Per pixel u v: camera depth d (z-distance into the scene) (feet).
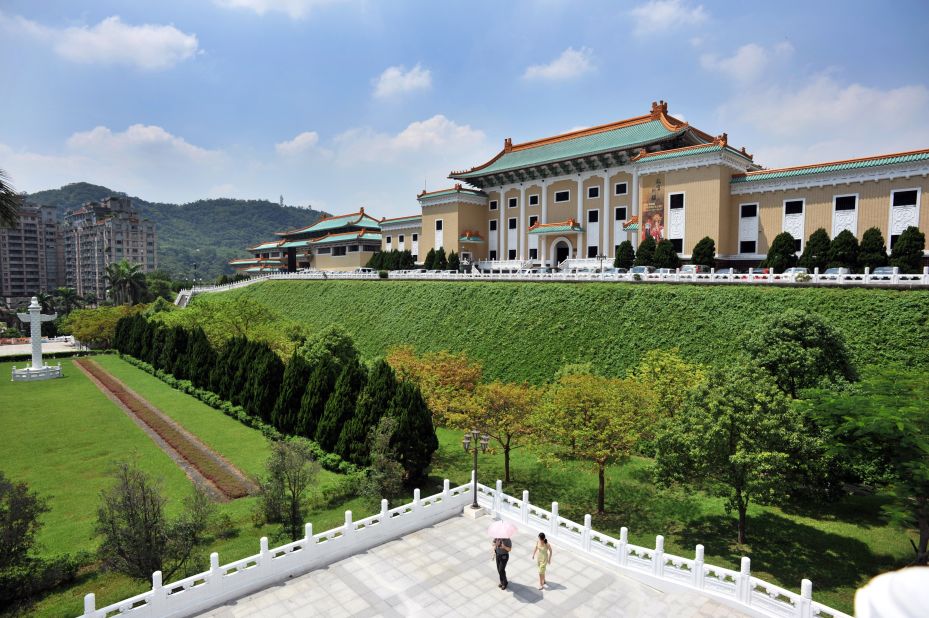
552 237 183.52
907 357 78.23
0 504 47.67
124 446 89.97
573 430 63.16
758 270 117.60
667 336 103.40
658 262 129.80
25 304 390.42
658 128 159.53
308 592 44.93
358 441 76.28
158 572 40.65
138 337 177.27
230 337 133.39
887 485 60.80
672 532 60.70
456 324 141.69
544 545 45.60
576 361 110.42
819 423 58.18
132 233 428.56
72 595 47.80
